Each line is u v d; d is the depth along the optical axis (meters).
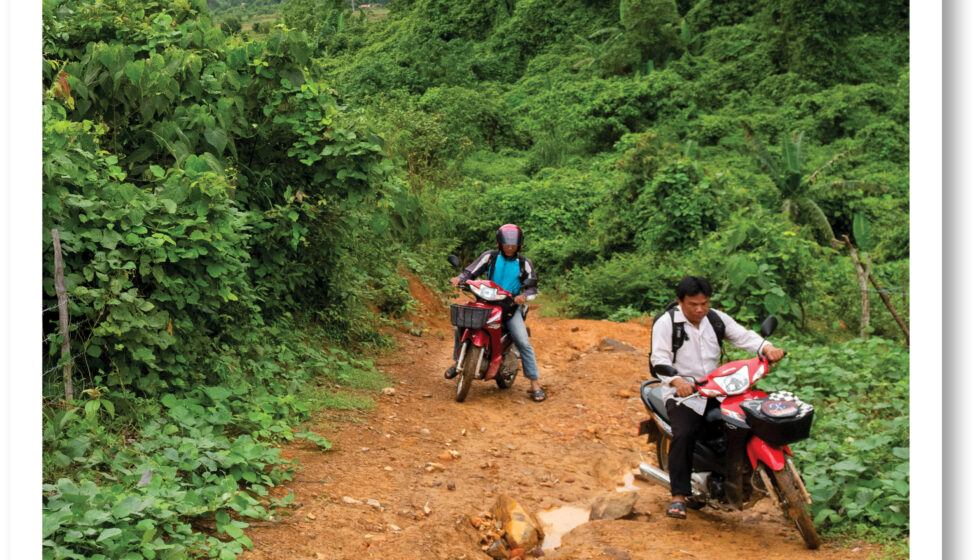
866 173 29.84
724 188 15.55
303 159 7.29
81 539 3.27
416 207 12.70
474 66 47.09
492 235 17.77
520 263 7.74
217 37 7.25
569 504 5.27
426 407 7.03
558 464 5.95
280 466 4.90
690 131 34.34
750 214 13.68
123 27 6.55
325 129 7.46
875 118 35.47
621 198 16.67
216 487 4.14
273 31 7.37
